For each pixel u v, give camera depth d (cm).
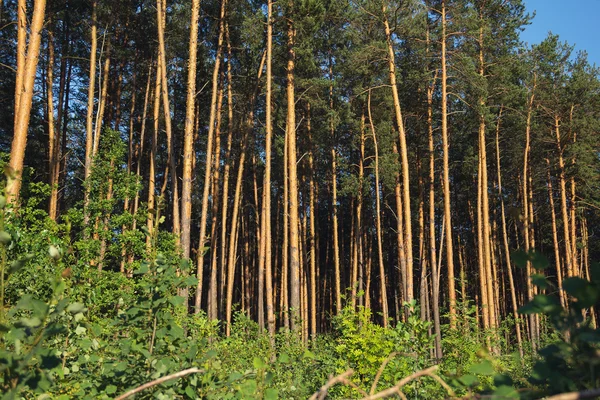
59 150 2622
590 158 2777
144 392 285
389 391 180
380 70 2411
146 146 3284
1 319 215
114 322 321
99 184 1439
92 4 2233
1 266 224
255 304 3825
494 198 3491
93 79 2078
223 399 299
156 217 339
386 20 2161
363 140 2864
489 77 2495
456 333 952
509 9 2636
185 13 2412
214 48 2716
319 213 4647
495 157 3347
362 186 2842
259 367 294
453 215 4131
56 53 2648
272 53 2280
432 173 2577
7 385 211
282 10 2095
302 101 2864
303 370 884
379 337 700
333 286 4494
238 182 2673
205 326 911
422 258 2984
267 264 2117
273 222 3994
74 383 311
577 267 3419
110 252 1369
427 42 2212
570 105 2842
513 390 174
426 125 2825
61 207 3030
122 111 3269
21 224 845
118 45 2677
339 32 2914
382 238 4394
